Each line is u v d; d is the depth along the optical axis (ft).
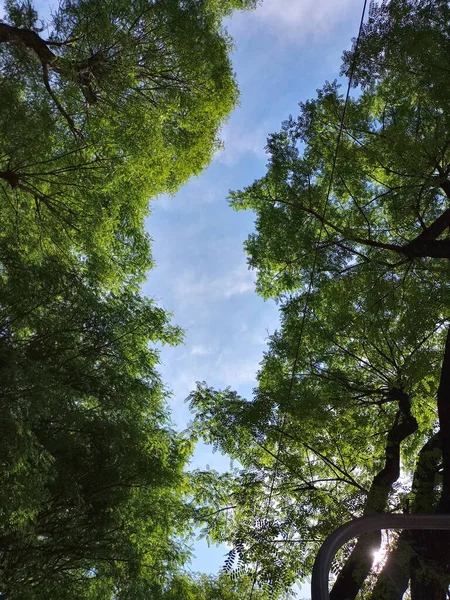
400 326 28.89
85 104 37.29
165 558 38.93
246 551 25.30
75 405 32.81
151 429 39.75
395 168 27.58
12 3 31.30
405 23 25.62
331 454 30.35
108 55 35.94
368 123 31.42
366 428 32.24
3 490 24.49
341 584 23.24
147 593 34.37
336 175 32.96
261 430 30.32
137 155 39.52
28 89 30.66
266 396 31.68
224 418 31.53
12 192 31.99
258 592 26.66
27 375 26.78
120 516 34.09
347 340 34.78
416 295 27.96
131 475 34.27
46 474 28.60
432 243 28.30
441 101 24.64
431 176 25.31
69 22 34.55
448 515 11.80
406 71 26.27
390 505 23.93
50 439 30.91
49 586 29.45
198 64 43.98
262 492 28.22
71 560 31.60
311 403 29.63
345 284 31.01
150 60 42.19
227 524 29.27
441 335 31.96
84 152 35.19
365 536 22.81
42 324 32.55
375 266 30.32
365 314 30.07
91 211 33.96
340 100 32.04
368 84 28.04
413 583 21.76
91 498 32.37
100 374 36.11
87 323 35.73
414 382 27.61
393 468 28.04
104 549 32.19
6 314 30.63
